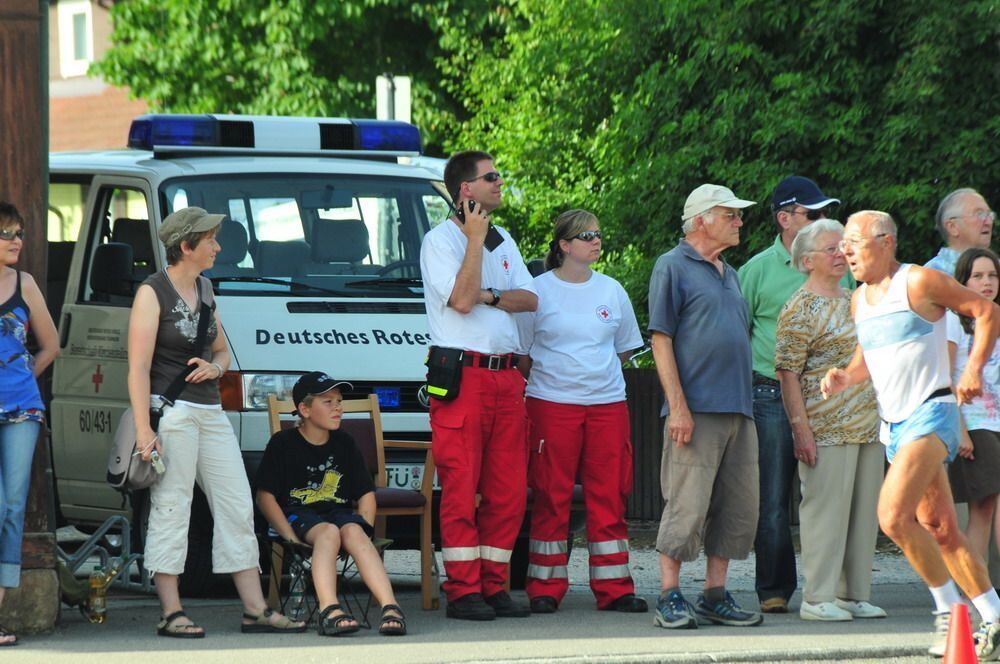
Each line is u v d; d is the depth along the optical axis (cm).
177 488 1567
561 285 1739
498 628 1605
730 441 1642
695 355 1631
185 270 1585
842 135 2509
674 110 2708
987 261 1656
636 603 1733
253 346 1812
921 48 2456
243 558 1592
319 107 4219
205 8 4369
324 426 1639
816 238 1691
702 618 1653
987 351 1423
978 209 1750
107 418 1936
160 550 1557
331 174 2003
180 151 2019
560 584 1739
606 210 2822
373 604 1822
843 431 1677
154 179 1941
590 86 3012
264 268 1905
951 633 1312
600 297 1745
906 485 1436
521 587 2002
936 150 2502
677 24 2703
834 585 1678
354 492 1658
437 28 4159
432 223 2019
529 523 1902
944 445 1437
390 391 1848
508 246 1698
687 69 2642
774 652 1437
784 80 2542
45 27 1596
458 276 1625
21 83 1561
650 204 2742
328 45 4369
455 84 4262
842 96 2592
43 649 1466
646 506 2873
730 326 1636
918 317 1432
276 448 1645
